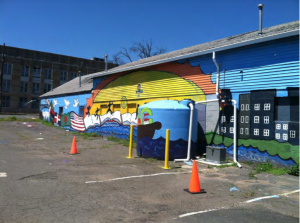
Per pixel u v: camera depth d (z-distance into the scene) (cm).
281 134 859
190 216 468
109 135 1762
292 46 847
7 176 686
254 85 945
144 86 1466
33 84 6050
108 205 509
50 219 432
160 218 456
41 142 1452
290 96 843
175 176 759
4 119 3041
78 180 680
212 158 961
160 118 1022
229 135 1012
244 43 947
